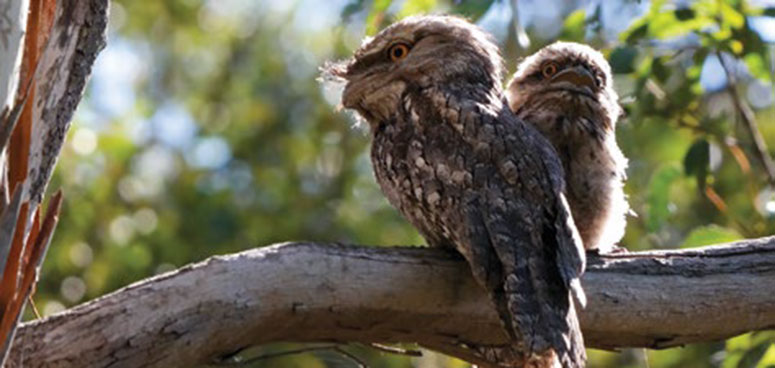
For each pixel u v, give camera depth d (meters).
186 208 18.38
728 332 8.58
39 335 7.03
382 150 8.92
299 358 16.06
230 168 19.30
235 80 21.69
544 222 8.03
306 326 7.70
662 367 14.94
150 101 21.66
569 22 12.95
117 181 18.08
